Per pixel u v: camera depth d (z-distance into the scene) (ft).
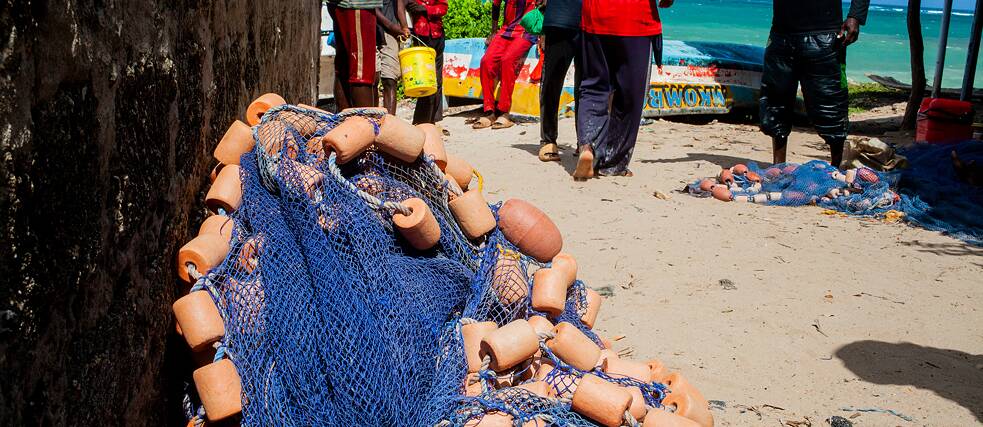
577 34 26.61
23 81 5.16
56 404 5.76
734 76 40.37
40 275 5.45
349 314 8.48
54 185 5.64
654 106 37.35
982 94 53.06
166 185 8.41
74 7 5.89
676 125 37.91
